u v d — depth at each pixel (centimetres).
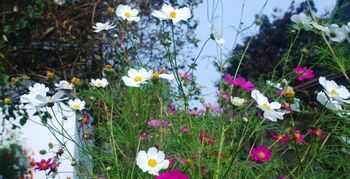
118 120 157
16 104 283
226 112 130
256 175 132
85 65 306
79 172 134
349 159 135
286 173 135
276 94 144
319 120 140
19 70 305
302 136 140
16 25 292
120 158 141
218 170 112
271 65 655
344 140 134
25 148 297
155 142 144
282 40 713
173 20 129
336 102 119
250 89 132
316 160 131
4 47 298
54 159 161
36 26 302
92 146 153
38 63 308
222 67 131
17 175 303
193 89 168
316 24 136
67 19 304
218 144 126
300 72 136
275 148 143
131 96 144
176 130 143
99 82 145
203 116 142
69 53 308
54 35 305
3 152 299
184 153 134
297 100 132
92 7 305
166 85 150
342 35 138
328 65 148
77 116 160
